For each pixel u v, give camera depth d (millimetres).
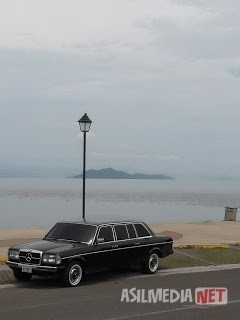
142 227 14297
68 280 12008
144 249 13984
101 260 12766
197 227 26969
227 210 32375
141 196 127812
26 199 99188
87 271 12516
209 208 75250
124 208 71000
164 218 51000
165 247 14688
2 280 12852
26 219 48406
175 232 24219
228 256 17609
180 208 73938
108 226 13289
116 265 13188
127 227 13789
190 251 18281
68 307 10000
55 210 64125
